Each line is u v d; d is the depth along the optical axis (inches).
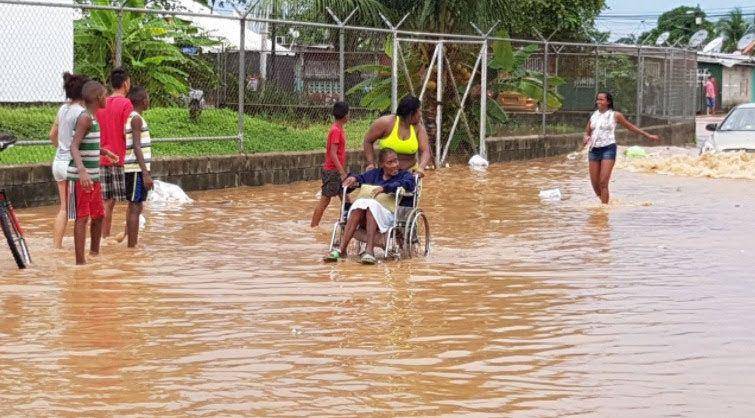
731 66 2491.4
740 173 861.8
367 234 441.7
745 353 298.0
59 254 451.8
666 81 1368.1
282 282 396.8
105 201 481.4
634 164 943.7
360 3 1076.5
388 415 240.7
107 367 278.2
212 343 304.3
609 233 536.7
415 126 470.9
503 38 979.3
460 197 702.5
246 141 802.2
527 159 1072.8
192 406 246.1
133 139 464.8
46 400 249.1
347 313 345.4
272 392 257.4
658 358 292.2
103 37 890.7
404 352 296.5
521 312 349.4
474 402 250.8
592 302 366.3
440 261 449.1
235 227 544.1
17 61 849.5
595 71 1223.5
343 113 536.4
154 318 335.0
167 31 956.0
